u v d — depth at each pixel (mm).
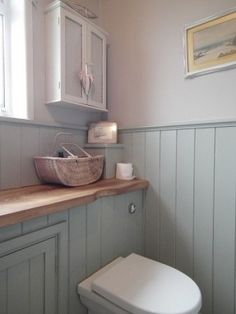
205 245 1283
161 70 1454
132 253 1324
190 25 1314
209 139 1256
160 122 1461
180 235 1375
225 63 1203
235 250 1185
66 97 1290
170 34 1412
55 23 1277
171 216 1407
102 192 1104
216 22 1228
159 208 1457
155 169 1466
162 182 1438
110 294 891
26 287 834
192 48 1313
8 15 1278
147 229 1516
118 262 1199
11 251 773
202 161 1282
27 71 1234
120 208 1314
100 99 1549
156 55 1475
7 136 1133
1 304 758
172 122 1401
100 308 952
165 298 858
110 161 1507
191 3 1323
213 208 1251
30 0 1246
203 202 1285
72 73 1330
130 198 1406
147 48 1515
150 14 1498
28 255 828
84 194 1001
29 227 831
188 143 1330
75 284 1026
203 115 1294
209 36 1253
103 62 1554
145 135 1509
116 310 874
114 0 1678
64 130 1437
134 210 1434
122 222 1336
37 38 1295
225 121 1195
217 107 1245
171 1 1405
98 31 1504
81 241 1055
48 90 1320
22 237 802
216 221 1242
